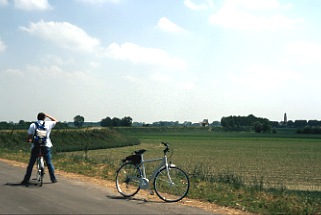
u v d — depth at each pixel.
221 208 8.44
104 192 9.88
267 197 9.63
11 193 9.46
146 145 59.34
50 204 8.21
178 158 33.38
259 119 183.88
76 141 49.66
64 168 14.59
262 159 34.03
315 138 101.81
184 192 9.17
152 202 8.80
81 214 7.37
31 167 10.88
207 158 33.88
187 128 177.00
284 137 108.31
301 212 8.34
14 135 40.41
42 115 11.22
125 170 9.66
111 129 62.88
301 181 19.62
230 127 186.50
